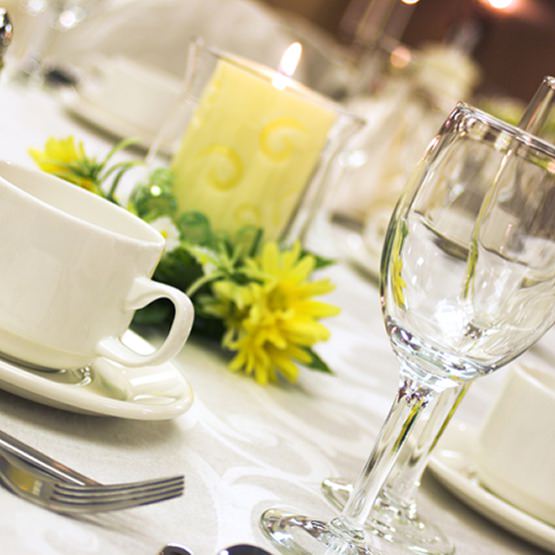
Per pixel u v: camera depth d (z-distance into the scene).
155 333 0.86
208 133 0.97
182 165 0.98
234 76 0.97
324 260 1.00
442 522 0.77
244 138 0.97
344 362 1.11
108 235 0.60
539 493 0.81
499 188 0.56
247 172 0.98
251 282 0.87
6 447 0.50
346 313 1.35
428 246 0.57
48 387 0.57
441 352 0.58
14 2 1.78
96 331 0.62
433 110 1.92
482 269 0.56
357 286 1.54
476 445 0.88
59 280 0.59
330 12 4.39
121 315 0.63
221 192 0.98
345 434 0.86
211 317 0.89
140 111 1.54
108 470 0.57
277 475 0.68
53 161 0.88
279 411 0.83
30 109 1.49
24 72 1.72
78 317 0.60
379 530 0.67
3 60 0.79
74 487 0.48
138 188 0.93
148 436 0.64
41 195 0.67
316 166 1.02
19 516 0.47
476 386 1.32
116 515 0.52
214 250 0.93
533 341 0.58
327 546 0.58
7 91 1.54
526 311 0.56
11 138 1.23
